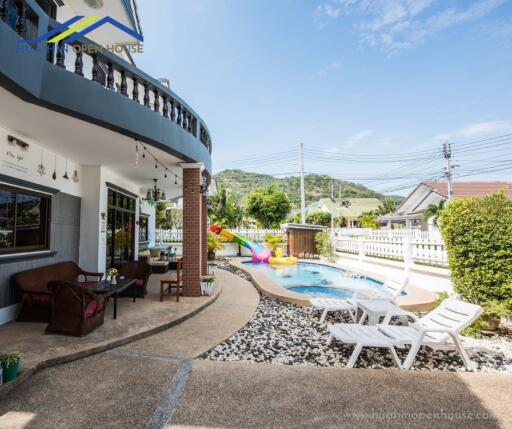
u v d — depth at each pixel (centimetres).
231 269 1288
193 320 561
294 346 446
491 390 315
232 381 329
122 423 253
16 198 533
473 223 506
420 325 421
